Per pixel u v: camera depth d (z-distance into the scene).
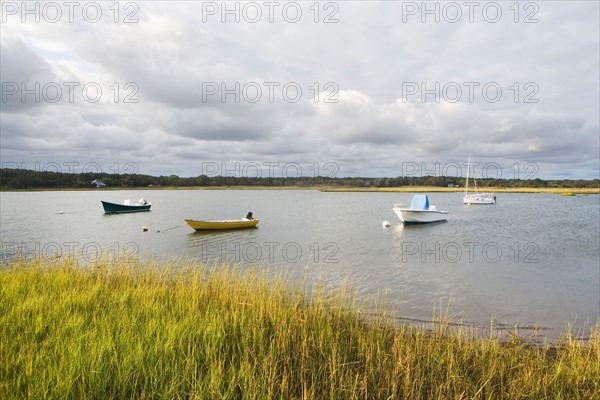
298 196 145.25
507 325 12.15
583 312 13.66
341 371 6.86
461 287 16.98
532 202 100.38
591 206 83.25
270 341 8.01
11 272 13.19
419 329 10.87
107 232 37.22
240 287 11.77
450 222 48.78
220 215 57.09
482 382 7.08
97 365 6.10
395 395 6.56
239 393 6.20
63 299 9.54
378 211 68.31
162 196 137.00
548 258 24.41
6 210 62.12
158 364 6.41
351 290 16.19
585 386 7.16
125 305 9.33
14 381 5.62
